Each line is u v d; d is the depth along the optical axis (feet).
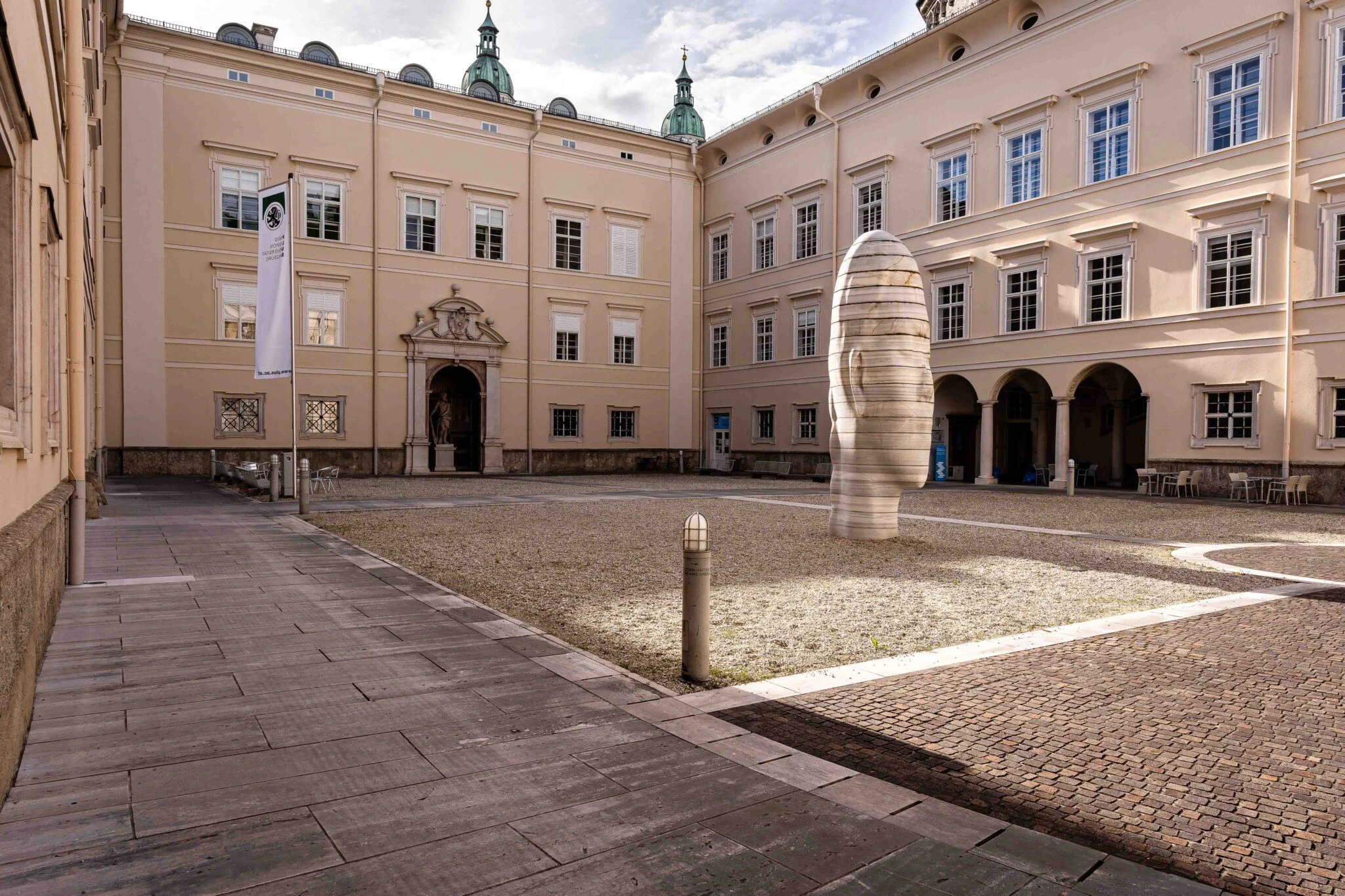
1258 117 71.67
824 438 112.37
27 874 9.33
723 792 12.12
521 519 52.37
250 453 98.84
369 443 106.52
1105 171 83.15
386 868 9.73
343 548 36.99
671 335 130.82
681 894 9.32
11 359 15.10
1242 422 73.56
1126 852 10.77
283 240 56.90
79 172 27.78
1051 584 31.37
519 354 117.39
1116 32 81.30
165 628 21.66
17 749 12.39
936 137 98.53
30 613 14.21
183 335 95.14
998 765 13.64
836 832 10.93
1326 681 18.61
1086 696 17.42
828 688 17.78
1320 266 67.82
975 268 94.89
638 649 21.01
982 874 9.95
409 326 109.29
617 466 126.11
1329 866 10.48
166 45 94.02
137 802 11.32
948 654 20.76
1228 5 73.20
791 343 117.70
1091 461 106.42
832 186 111.34
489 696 16.40
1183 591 30.09
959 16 93.76
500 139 115.85
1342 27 66.64
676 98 171.53
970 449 108.27
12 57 12.16
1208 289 75.25
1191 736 15.10
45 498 20.58
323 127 103.45
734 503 67.00
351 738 13.94
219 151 97.25
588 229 123.24
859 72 106.32
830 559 37.11
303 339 102.58
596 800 11.73
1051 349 87.40
